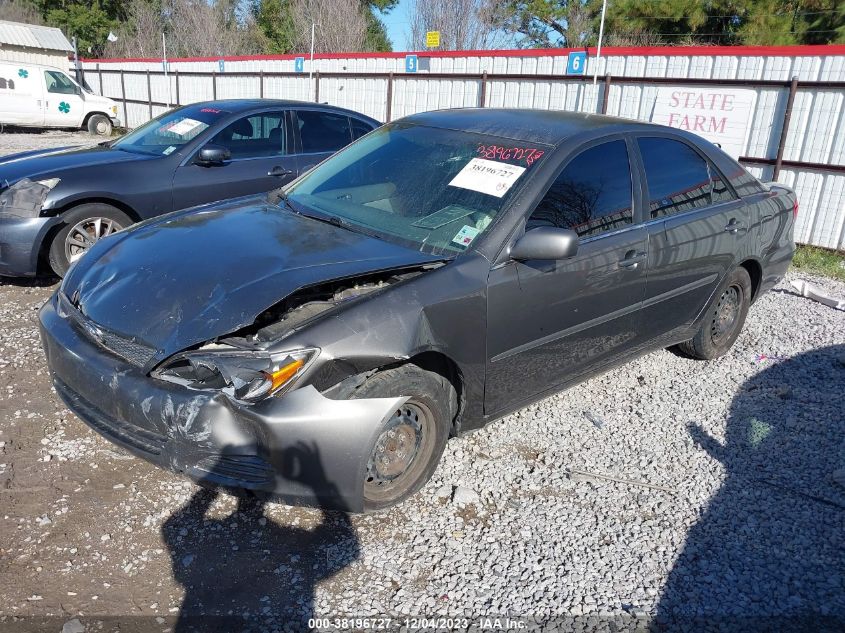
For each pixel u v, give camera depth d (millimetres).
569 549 3143
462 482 3561
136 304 3113
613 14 23828
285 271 3096
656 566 3068
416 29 32438
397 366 3102
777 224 5195
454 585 2891
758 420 4375
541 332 3641
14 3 40594
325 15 33688
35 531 3037
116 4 43438
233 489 2869
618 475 3723
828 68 8469
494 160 3828
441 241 3510
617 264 3902
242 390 2773
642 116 10016
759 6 21234
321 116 7301
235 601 2736
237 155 6656
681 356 5301
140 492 3336
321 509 3047
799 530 3348
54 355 3311
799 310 6492
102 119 20859
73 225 5844
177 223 3830
